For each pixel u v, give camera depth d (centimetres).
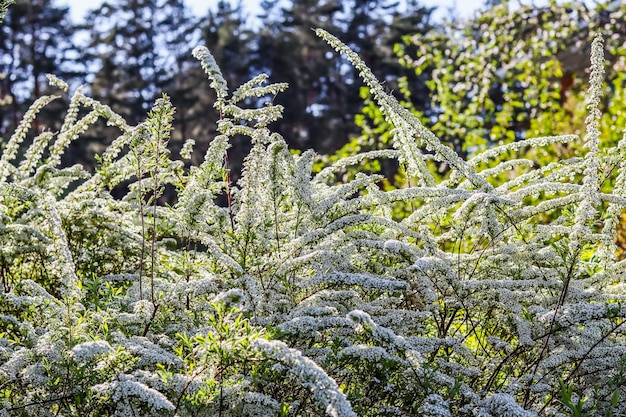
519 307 418
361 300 426
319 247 438
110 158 551
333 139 4212
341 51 495
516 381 390
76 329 347
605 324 414
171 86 4797
